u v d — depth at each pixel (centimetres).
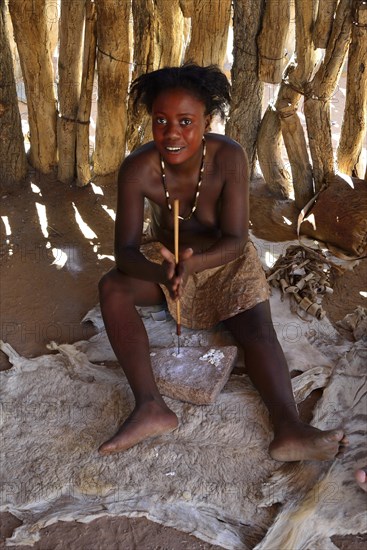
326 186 375
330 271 348
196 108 251
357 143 379
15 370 290
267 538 225
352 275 348
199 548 226
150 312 319
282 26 350
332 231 361
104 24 364
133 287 282
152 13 376
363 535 227
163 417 255
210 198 283
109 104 391
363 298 335
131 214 279
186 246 299
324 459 241
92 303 333
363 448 254
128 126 409
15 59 469
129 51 378
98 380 286
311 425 263
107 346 305
